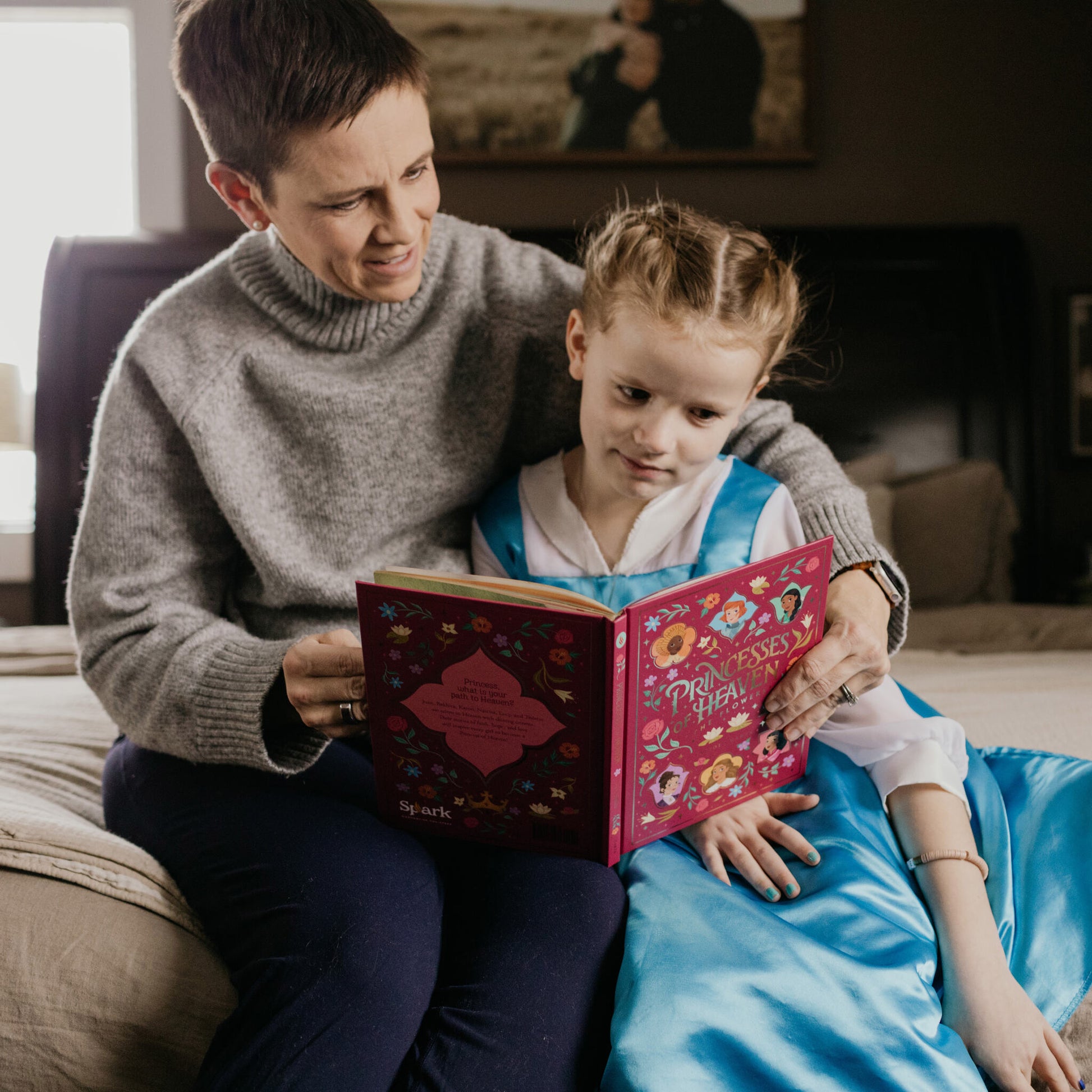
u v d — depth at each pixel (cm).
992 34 280
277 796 93
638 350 90
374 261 95
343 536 110
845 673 90
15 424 275
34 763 128
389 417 106
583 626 74
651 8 277
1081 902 92
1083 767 103
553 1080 72
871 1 280
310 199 90
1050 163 283
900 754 99
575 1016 76
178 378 103
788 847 91
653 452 93
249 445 105
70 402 268
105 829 111
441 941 85
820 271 272
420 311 106
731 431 110
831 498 105
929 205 284
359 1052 73
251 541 105
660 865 88
